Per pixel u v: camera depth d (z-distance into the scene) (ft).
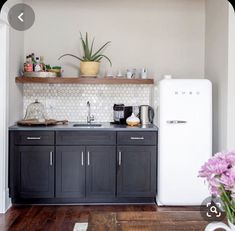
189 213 5.71
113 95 15.34
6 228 10.56
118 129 13.03
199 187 12.85
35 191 12.94
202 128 12.79
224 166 3.87
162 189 12.82
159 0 15.42
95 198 13.21
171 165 12.80
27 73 14.08
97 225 5.13
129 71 14.71
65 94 15.29
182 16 15.44
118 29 15.39
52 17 15.23
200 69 15.43
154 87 14.48
